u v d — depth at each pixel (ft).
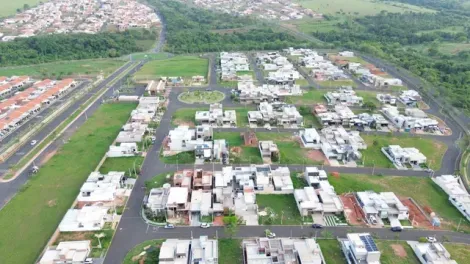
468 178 420.36
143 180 408.46
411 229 337.11
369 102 636.07
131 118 563.89
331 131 517.55
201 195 371.56
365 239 302.45
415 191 395.34
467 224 345.92
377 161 456.86
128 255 302.04
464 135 534.37
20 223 340.18
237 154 466.29
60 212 356.38
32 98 645.92
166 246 303.48
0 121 538.06
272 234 325.83
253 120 561.43
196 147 462.19
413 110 601.62
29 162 446.60
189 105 643.86
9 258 299.17
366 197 369.71
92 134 524.11
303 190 381.60
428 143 507.71
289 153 473.26
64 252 293.02
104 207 352.28
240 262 296.10
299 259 288.71
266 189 389.60
